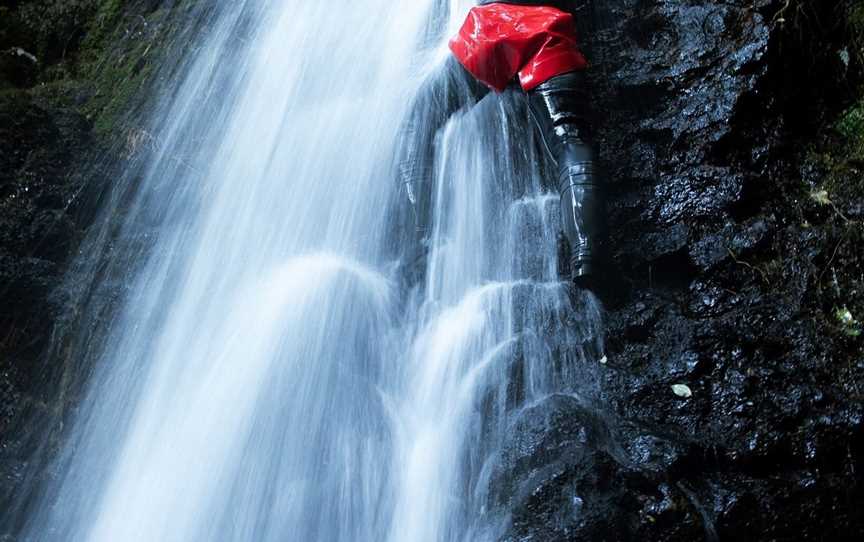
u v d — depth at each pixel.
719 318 3.83
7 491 3.75
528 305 4.06
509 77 4.25
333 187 4.76
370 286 4.32
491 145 4.61
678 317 3.83
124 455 3.94
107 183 4.86
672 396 3.58
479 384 3.85
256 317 4.24
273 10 5.46
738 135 4.37
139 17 5.84
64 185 4.73
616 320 3.89
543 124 4.18
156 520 3.74
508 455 3.48
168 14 5.78
